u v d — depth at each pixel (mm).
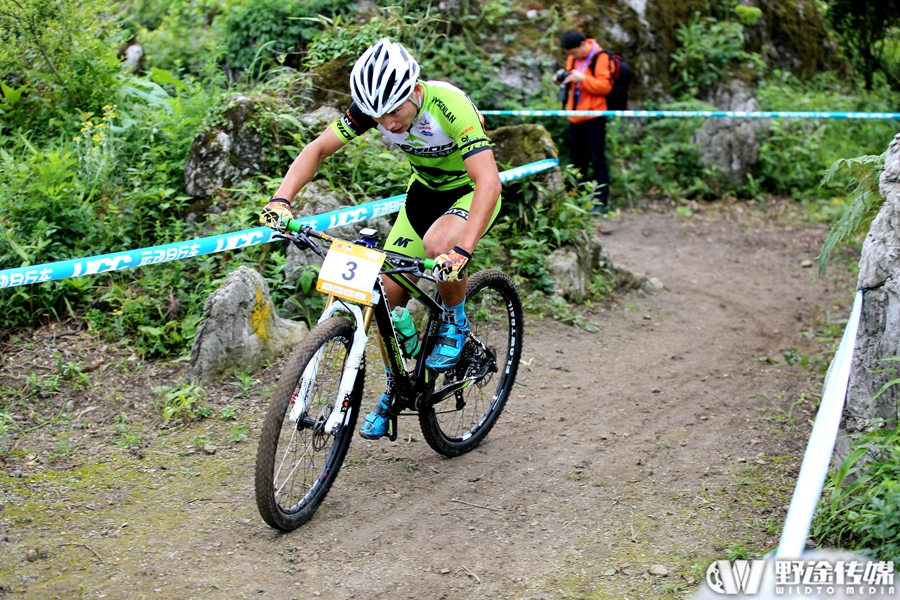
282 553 2891
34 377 4004
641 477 3523
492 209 2955
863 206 3600
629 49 9547
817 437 2518
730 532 3049
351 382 2967
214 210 5145
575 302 5699
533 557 2916
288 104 5785
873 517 2607
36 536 2914
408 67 2859
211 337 4160
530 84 8812
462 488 3408
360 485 3395
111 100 6008
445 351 3355
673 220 8438
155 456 3547
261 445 2764
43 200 4750
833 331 5504
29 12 5457
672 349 5164
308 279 4738
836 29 10188
